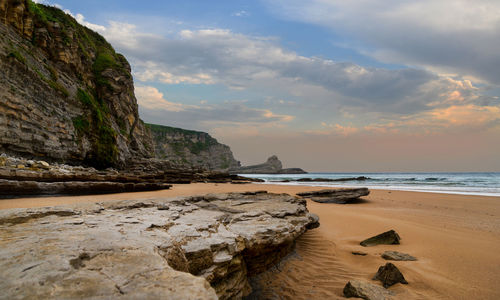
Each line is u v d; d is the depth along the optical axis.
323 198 17.02
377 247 6.87
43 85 23.86
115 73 42.97
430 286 4.59
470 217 11.12
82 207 5.37
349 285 4.51
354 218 10.61
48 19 30.69
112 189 14.56
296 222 7.09
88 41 41.84
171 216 5.52
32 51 25.31
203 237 4.46
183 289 2.16
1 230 3.57
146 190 17.30
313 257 6.43
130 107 48.78
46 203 9.16
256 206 8.05
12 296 1.84
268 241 5.36
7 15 23.69
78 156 27.98
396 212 12.43
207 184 30.59
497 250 6.49
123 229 4.04
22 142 20.52
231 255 4.32
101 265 2.53
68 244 3.00
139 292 2.06
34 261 2.45
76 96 29.78
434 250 6.53
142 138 57.47
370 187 31.81
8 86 19.55
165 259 3.15
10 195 10.37
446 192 23.58
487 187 29.50
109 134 34.41
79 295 1.95
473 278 4.89
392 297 4.19
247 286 4.93
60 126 25.50
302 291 4.76
